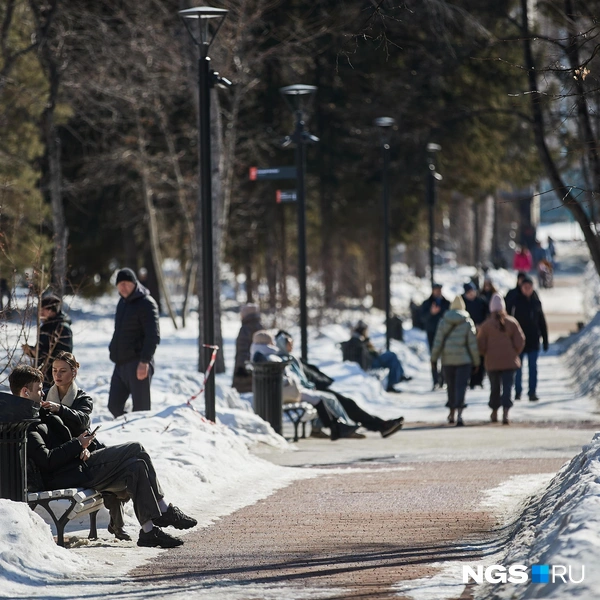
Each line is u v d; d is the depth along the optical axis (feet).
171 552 94.99
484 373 309.22
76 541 98.73
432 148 424.05
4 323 158.40
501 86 515.09
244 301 614.75
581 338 382.63
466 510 111.96
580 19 206.90
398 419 200.95
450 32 360.07
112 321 499.51
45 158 453.99
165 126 440.04
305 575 82.07
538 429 209.46
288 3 467.52
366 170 534.78
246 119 495.41
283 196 256.11
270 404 193.16
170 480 126.52
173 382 210.59
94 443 103.50
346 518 109.70
